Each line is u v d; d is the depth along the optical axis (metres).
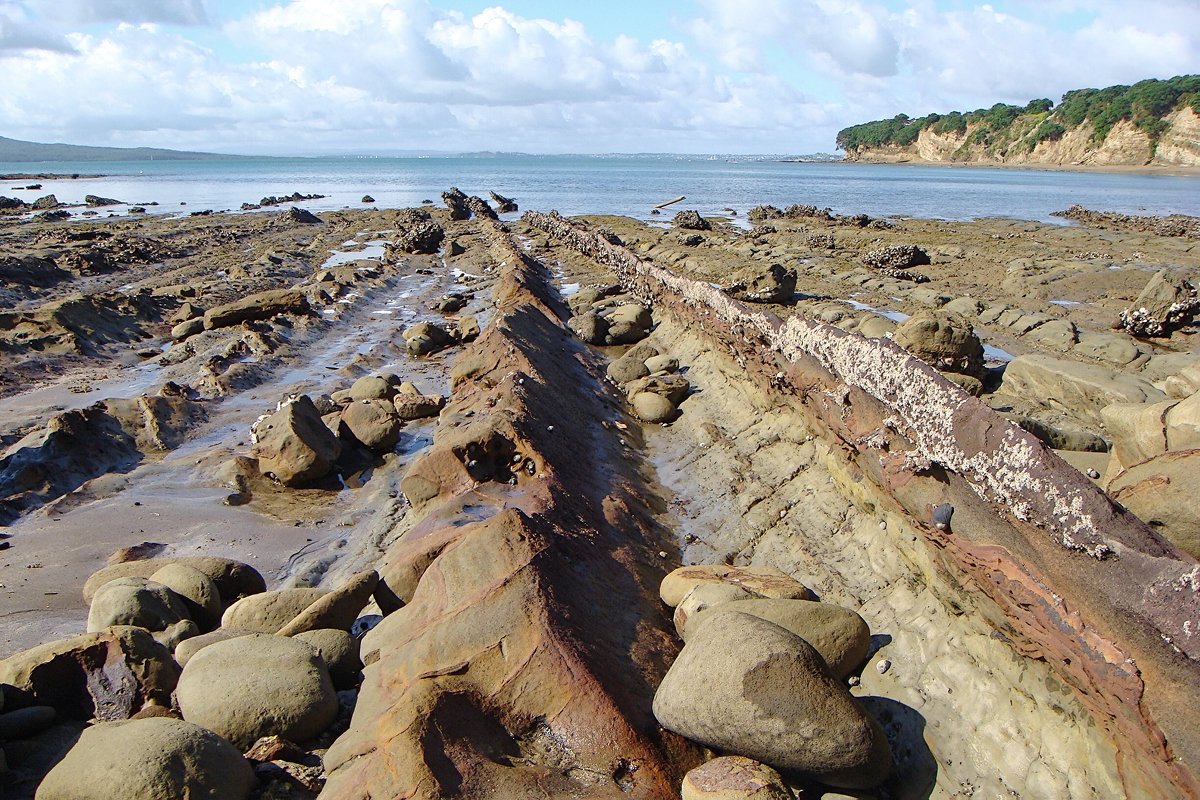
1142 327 16.50
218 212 53.00
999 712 5.03
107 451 10.77
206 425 12.23
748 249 29.70
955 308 18.92
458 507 8.05
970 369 12.27
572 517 7.75
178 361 15.56
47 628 7.03
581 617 5.79
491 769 4.62
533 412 9.98
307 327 18.17
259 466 10.45
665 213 53.34
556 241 34.81
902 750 5.29
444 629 5.50
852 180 102.88
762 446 10.03
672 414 12.47
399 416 12.52
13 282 21.69
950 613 5.82
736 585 6.65
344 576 7.98
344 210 55.38
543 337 15.11
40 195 74.38
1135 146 115.19
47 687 5.43
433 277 27.22
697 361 14.09
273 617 6.66
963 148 158.62
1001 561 5.30
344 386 14.32
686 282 16.16
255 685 5.37
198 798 4.33
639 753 4.83
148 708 5.40
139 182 103.19
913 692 5.59
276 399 13.61
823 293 21.73
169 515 9.41
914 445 6.61
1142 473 5.74
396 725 4.73
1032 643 4.98
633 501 9.14
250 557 8.53
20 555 8.38
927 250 29.41
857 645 5.81
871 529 7.26
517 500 7.95
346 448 11.27
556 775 4.72
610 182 101.50
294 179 113.88
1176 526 5.28
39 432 10.84
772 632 4.84
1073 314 18.89
